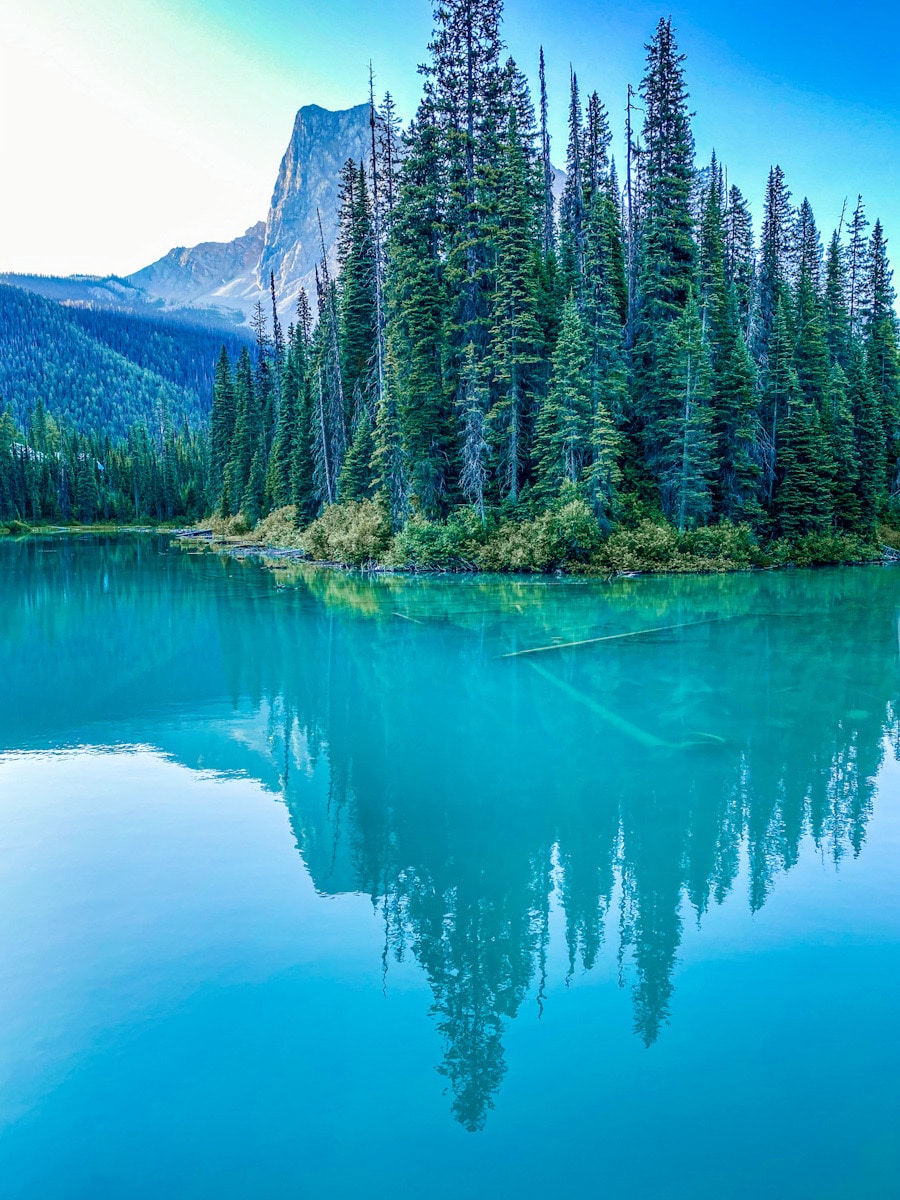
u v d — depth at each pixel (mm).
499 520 41031
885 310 55625
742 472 44062
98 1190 4555
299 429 58719
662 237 42938
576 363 38062
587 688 16719
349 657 20141
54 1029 5945
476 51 42562
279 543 58344
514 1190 4508
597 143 48812
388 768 11992
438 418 42062
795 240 60031
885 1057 5602
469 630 23609
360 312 51312
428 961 6879
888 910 7699
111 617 27156
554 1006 6246
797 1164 4691
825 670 18141
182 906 7816
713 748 12758
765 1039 5816
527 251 39656
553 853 9031
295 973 6680
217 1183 4586
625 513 41469
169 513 124438
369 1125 5023
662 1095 5227
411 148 44938
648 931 7375
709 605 28531
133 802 10672
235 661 19922
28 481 118188
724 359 45094
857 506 48625
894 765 11898
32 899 7938
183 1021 6012
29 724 14555
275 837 9469
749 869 8625
